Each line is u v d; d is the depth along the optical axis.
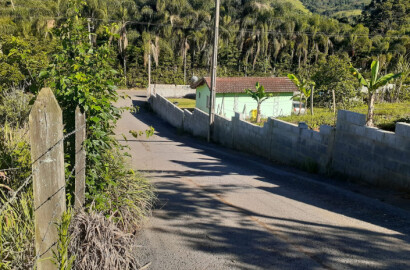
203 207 6.01
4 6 34.66
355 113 8.29
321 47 55.91
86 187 4.23
